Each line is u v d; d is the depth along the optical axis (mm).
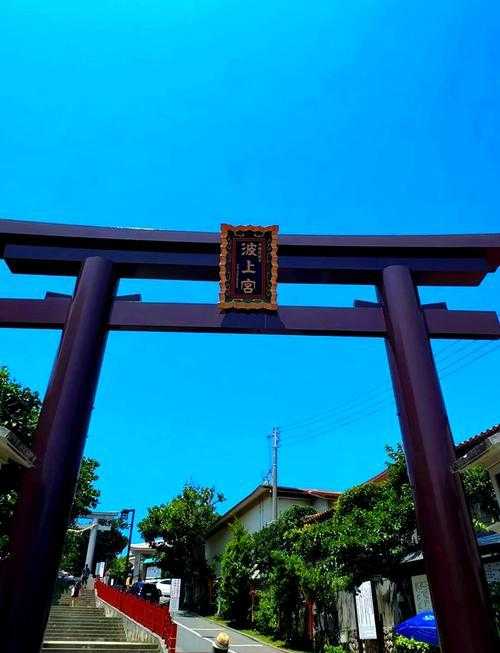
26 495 6387
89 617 20234
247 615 26516
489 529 10703
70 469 6691
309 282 9117
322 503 30469
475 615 5996
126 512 49094
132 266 8695
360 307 8594
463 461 6551
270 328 8227
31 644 5746
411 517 14227
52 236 8555
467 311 8398
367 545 14055
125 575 42688
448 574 6227
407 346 7766
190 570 36938
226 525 37344
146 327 8125
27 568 5980
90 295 8016
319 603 19250
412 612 14789
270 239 8734
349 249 8859
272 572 22250
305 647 19500
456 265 8852
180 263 8734
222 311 8328
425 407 7230
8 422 11961
